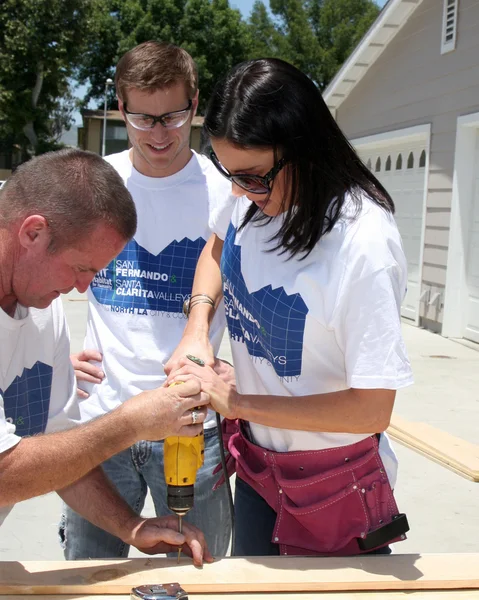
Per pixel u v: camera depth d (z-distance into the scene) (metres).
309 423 1.72
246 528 2.18
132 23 37.69
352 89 11.67
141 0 38.12
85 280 1.75
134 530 1.88
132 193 2.62
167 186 2.59
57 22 29.41
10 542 3.56
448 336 8.81
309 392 1.84
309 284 1.71
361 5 39.75
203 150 1.84
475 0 8.13
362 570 1.69
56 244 1.65
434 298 9.09
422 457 4.87
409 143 10.02
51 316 2.05
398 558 1.75
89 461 1.65
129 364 2.59
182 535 1.82
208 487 2.49
